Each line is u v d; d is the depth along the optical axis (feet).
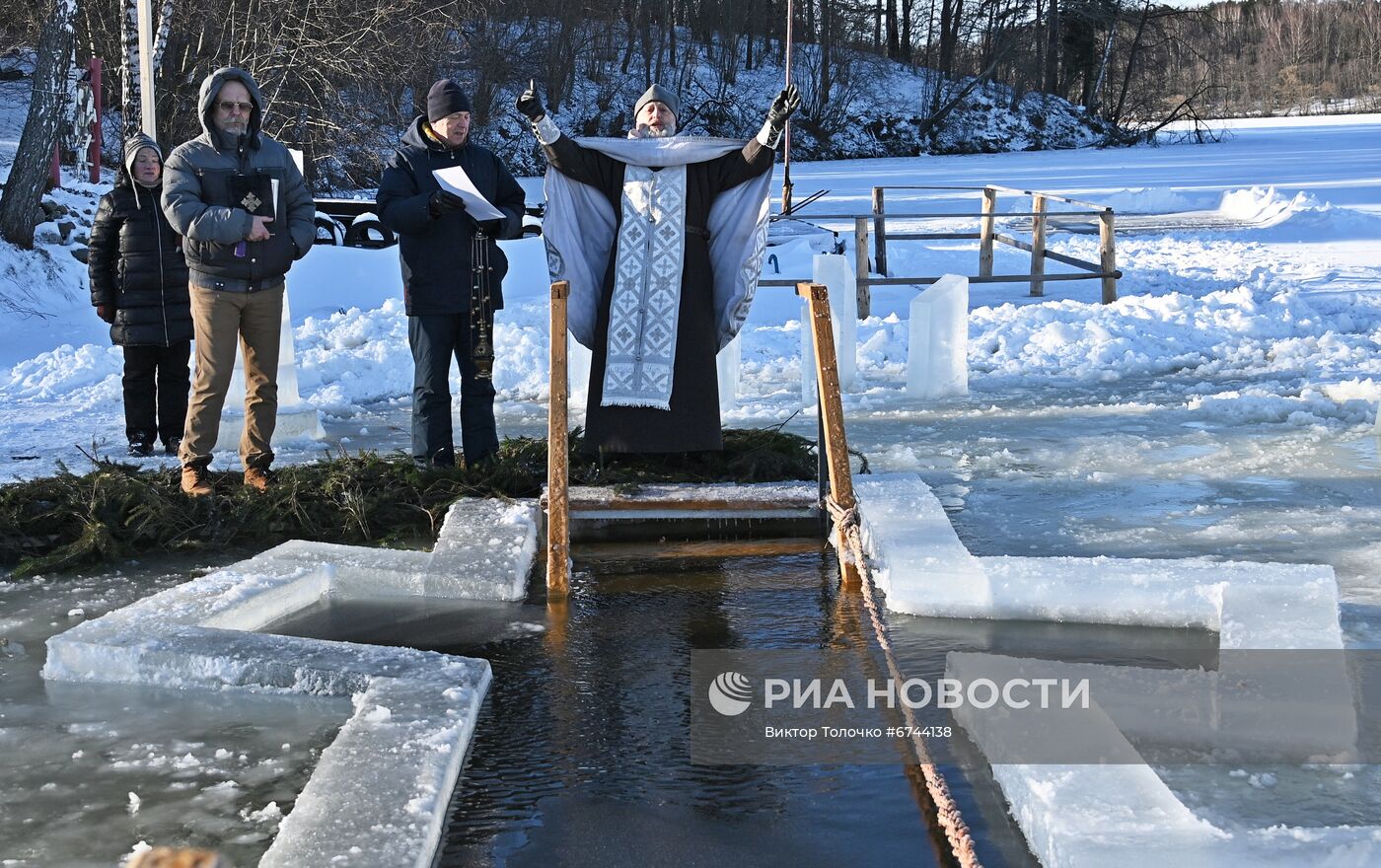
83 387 32.91
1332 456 22.86
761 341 37.70
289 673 12.81
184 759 11.26
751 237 19.95
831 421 16.58
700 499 18.72
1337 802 10.10
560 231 20.10
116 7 79.61
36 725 12.01
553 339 16.07
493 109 121.80
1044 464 22.84
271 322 19.95
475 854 9.65
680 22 188.75
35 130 55.57
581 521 18.92
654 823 10.10
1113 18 212.23
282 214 19.90
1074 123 209.67
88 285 55.36
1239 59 348.18
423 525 19.24
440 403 20.88
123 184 24.09
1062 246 67.10
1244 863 8.72
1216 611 14.42
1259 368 33.30
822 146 184.03
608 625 14.90
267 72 79.46
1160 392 30.45
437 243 20.31
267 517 18.86
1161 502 19.95
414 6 88.38
